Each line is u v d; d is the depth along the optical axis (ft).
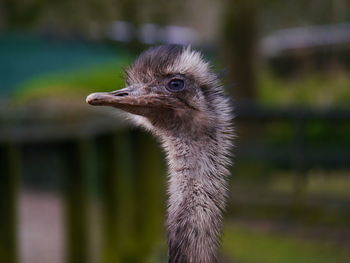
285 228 42.63
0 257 23.09
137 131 33.73
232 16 62.80
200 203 15.69
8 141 23.47
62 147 27.84
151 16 55.21
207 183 15.96
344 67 94.48
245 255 37.60
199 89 16.99
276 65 100.27
